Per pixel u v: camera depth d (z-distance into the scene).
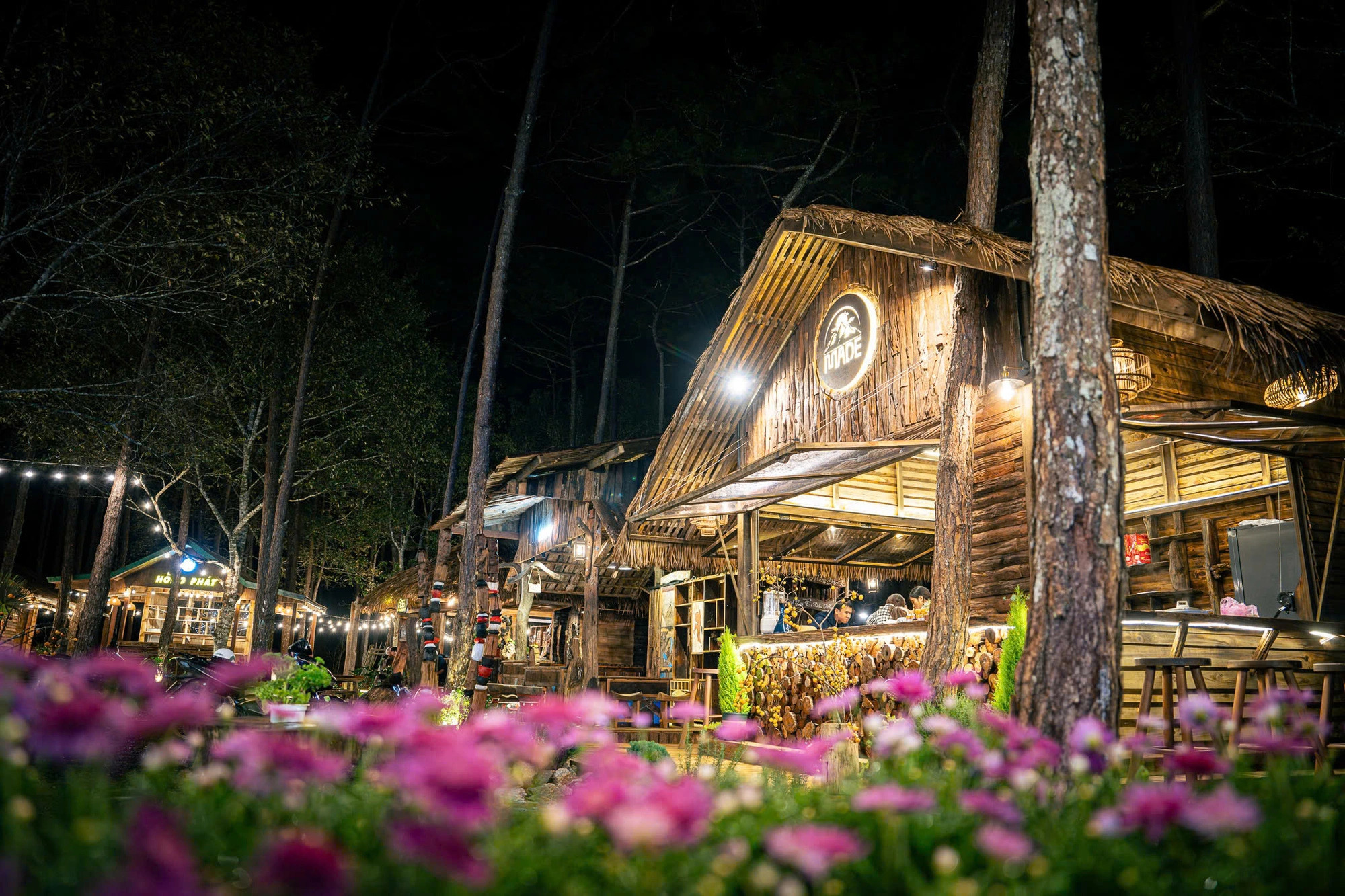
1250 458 9.92
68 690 2.15
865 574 15.02
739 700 10.81
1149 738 3.46
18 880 1.63
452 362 31.61
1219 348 6.94
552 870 1.99
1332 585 8.58
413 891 1.83
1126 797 2.45
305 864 1.49
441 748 2.12
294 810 2.24
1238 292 6.62
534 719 2.76
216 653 10.15
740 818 2.39
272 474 20.62
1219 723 3.44
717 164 24.55
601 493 14.30
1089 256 4.25
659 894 1.91
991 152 8.40
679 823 1.85
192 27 13.30
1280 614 8.59
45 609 27.27
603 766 2.54
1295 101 14.41
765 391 12.49
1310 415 6.59
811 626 14.05
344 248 23.23
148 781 2.34
